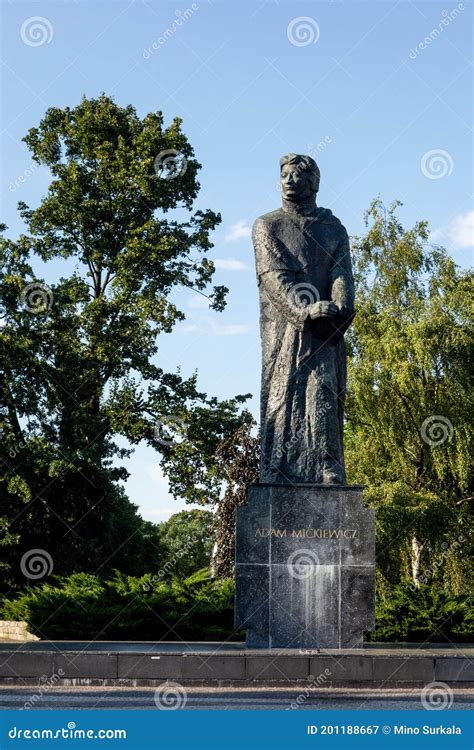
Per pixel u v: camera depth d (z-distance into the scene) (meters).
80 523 40.75
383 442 38.88
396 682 16.36
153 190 41.03
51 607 22.14
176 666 16.31
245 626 18.31
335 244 20.20
